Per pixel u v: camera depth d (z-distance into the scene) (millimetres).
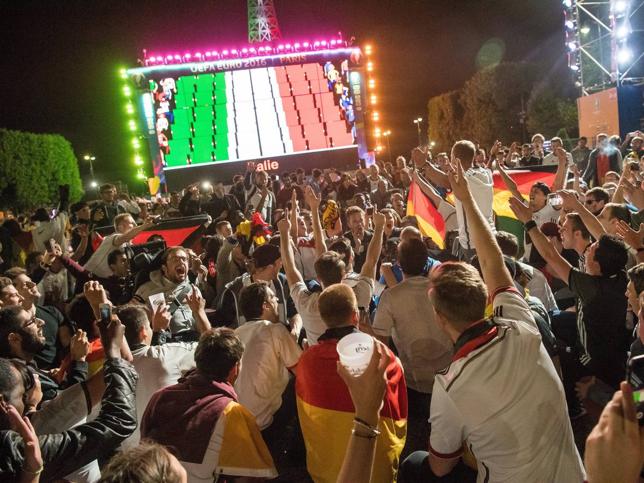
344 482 1845
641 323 2998
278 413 4809
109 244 7809
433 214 7695
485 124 41500
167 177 29031
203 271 8055
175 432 3230
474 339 2650
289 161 29391
